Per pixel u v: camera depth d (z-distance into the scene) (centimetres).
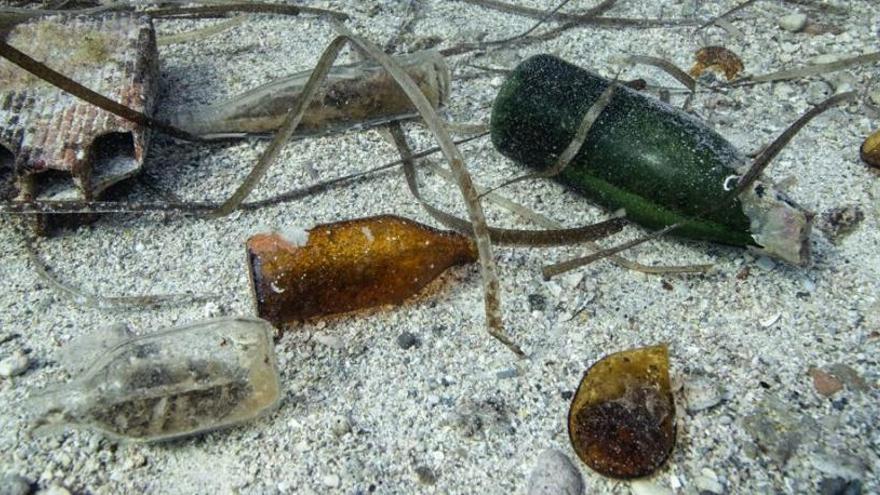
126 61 87
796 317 76
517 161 85
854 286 78
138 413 65
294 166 89
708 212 74
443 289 78
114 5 103
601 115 79
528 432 69
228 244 82
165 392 65
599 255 76
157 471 67
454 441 68
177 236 82
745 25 106
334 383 72
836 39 103
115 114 81
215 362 66
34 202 79
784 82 98
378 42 106
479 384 71
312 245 71
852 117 93
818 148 90
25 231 83
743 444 68
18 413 69
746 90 97
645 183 77
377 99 90
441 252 74
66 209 80
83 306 77
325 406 70
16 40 87
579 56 103
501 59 103
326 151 91
